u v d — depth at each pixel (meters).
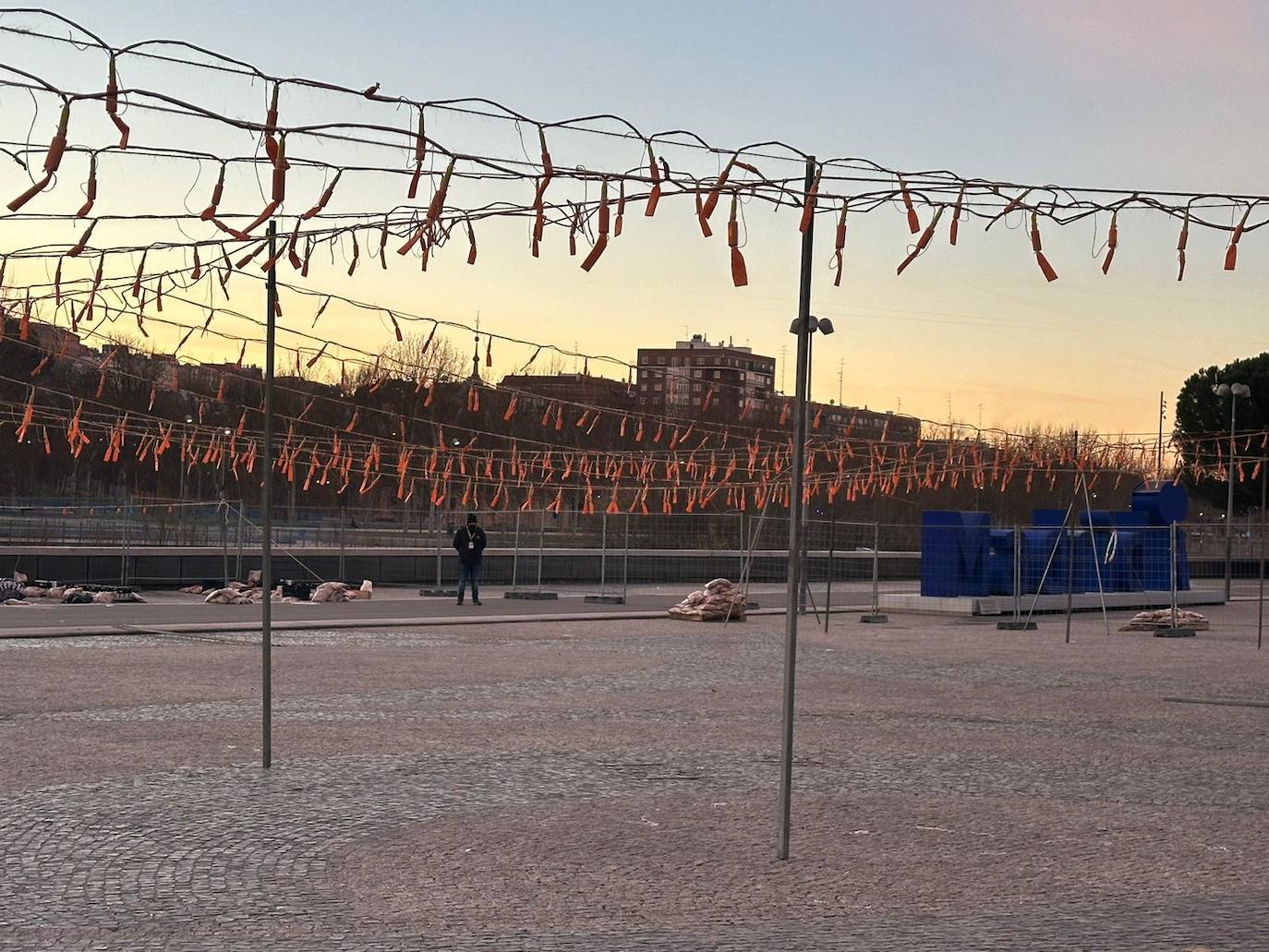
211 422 48.12
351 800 10.05
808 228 7.54
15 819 9.27
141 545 39.12
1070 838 9.10
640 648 22.52
